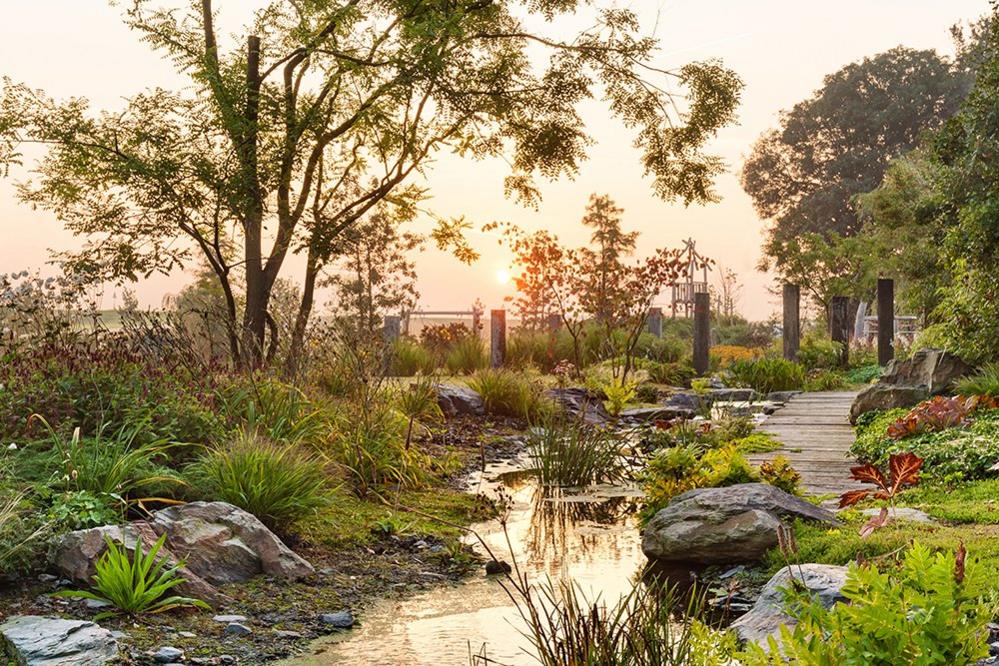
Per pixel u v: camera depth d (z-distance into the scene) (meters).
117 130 13.99
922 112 50.34
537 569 7.48
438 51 14.62
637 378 19.20
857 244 31.19
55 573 6.24
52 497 6.87
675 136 17.62
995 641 4.43
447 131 16.09
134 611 5.92
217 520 6.99
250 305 14.76
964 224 13.85
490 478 11.28
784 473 8.48
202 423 8.72
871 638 2.83
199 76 14.00
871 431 12.30
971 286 13.74
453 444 13.01
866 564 2.98
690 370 21.61
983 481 8.38
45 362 9.07
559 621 4.26
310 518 8.24
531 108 16.97
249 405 9.42
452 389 15.30
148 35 14.00
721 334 36.06
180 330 10.72
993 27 14.98
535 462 11.47
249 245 14.82
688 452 9.48
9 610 5.72
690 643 3.68
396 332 23.80
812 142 53.12
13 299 9.99
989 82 14.62
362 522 8.52
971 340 13.20
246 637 5.80
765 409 16.28
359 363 11.01
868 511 7.63
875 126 50.16
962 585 2.85
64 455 7.33
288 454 8.45
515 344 22.75
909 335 26.33
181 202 13.83
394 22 15.02
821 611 2.99
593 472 11.31
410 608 6.51
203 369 10.20
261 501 7.64
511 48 16.88
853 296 31.53
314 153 15.02
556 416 15.02
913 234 27.83
